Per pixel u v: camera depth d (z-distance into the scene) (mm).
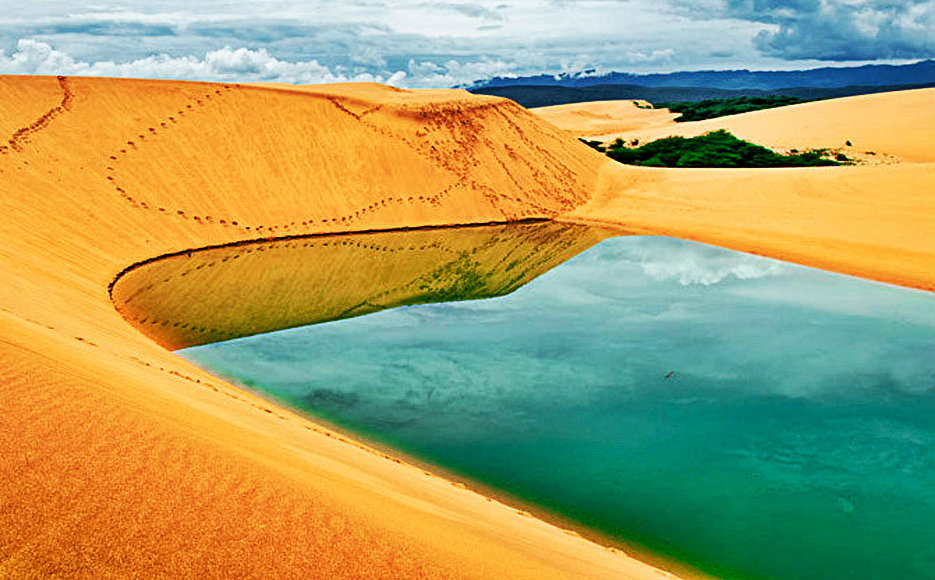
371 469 8359
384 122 40531
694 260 27219
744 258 27281
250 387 14695
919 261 24719
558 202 39844
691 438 12562
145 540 3975
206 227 29953
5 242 19500
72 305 15938
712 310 20703
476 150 41375
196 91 37250
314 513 5016
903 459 11664
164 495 4637
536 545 6793
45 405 5641
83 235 24828
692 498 10516
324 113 39250
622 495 10609
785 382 15117
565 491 10688
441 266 27156
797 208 33469
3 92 31938
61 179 27719
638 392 14742
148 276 24078
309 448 8219
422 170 38531
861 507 10234
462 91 50969
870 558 8961
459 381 15359
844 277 24000
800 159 56031
